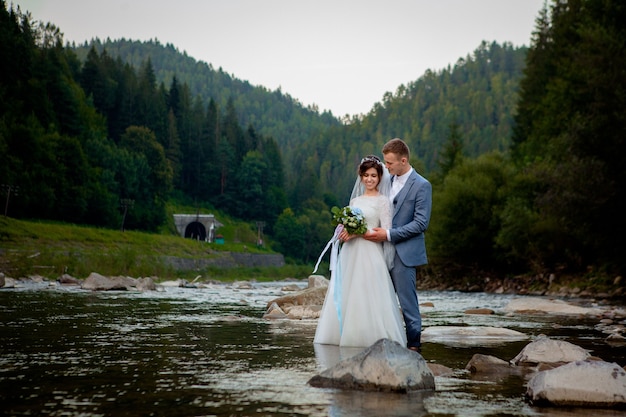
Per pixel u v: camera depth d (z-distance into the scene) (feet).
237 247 363.56
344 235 21.53
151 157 408.26
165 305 43.09
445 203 150.61
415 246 21.61
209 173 533.55
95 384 13.28
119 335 23.04
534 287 116.78
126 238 259.39
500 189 147.95
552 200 94.73
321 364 16.42
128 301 46.47
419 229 21.52
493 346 21.62
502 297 84.48
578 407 11.62
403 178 22.35
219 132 571.69
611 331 27.89
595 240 98.58
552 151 112.98
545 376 12.25
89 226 300.61
